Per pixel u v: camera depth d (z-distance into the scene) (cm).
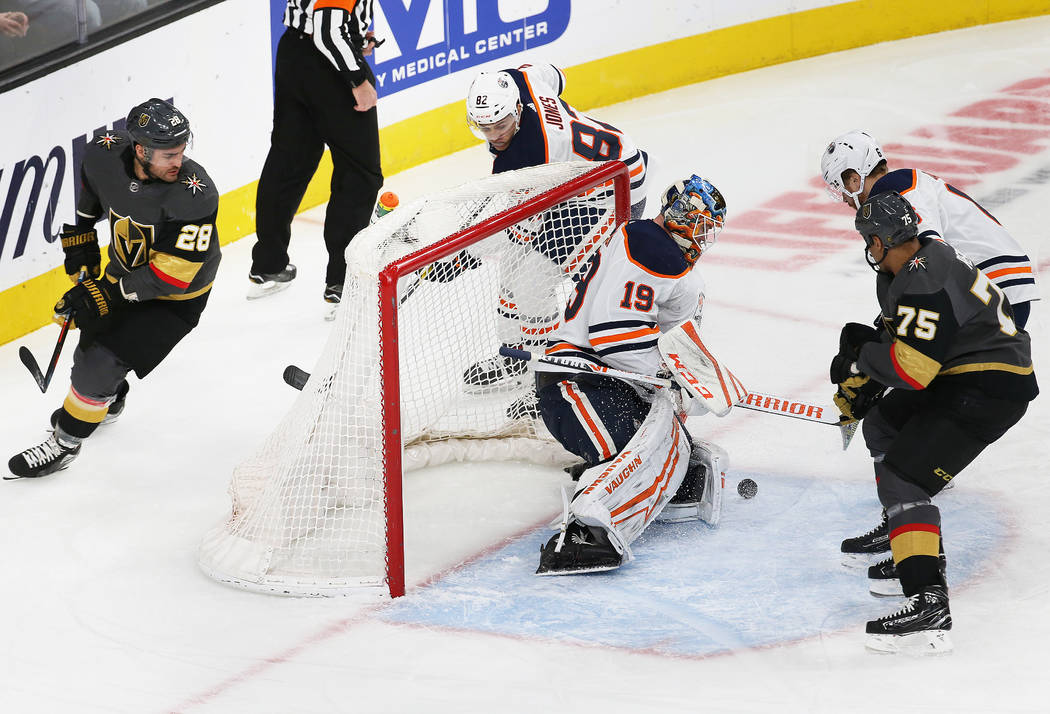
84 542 1593
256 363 2134
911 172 1501
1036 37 3472
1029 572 1424
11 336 2239
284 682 1298
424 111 2986
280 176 2323
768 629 1350
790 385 1917
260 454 1630
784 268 2344
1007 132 2898
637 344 1511
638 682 1269
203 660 1341
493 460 1766
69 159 2275
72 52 2242
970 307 1291
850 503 1606
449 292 1673
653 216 2588
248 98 2641
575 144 1795
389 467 1399
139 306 1703
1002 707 1196
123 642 1380
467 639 1358
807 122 3059
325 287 2372
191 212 1647
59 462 1756
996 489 1603
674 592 1432
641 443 1498
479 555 1531
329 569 1481
